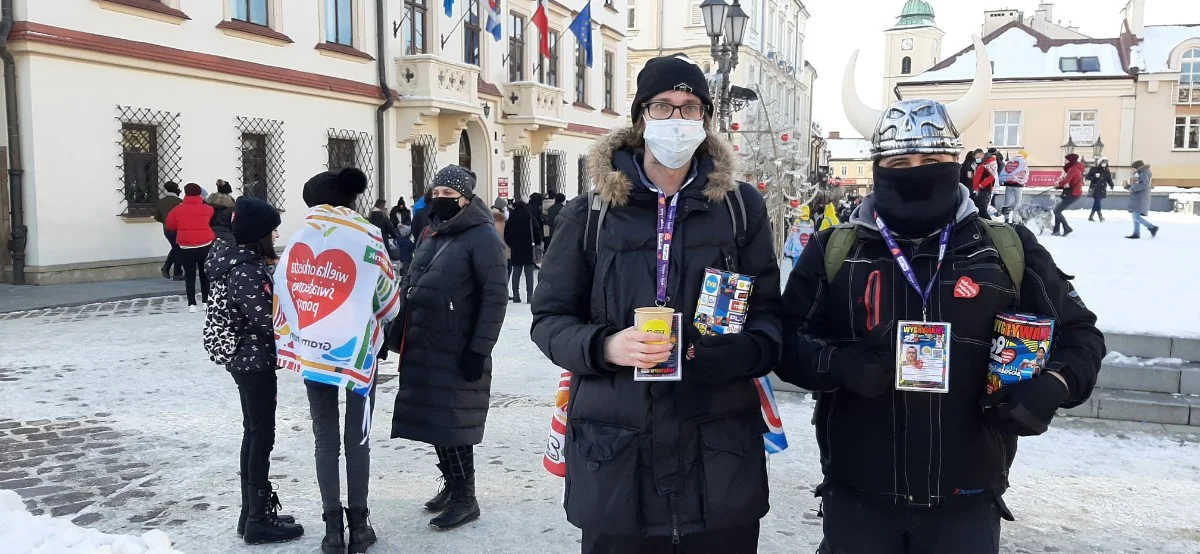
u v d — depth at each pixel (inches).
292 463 188.5
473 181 154.8
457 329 149.3
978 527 85.7
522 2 924.6
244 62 576.1
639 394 86.0
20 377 267.7
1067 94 1647.4
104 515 157.9
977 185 568.4
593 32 1104.8
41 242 460.8
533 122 893.8
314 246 137.3
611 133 92.4
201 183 548.4
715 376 81.7
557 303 91.7
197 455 193.6
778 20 1920.5
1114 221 775.7
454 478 153.3
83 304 419.8
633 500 85.4
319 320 135.9
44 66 452.4
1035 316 82.3
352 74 685.9
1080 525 151.0
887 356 84.0
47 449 197.0
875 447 85.9
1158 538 145.5
